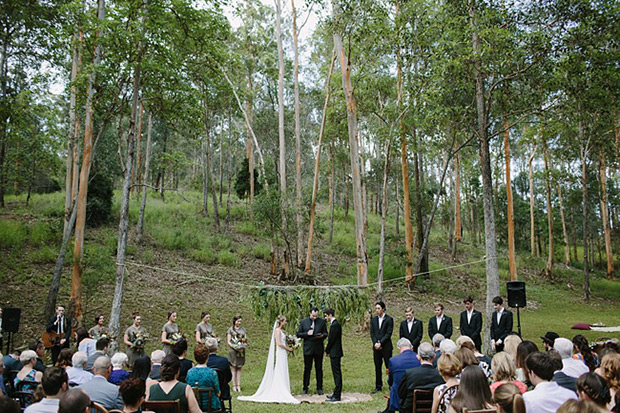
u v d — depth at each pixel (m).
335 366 8.33
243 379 10.84
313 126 35.34
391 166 32.78
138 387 3.81
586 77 13.04
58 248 17.70
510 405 3.10
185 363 6.18
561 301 26.64
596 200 41.09
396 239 26.45
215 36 14.48
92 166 21.95
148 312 15.15
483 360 6.04
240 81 25.73
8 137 18.89
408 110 17.47
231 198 36.94
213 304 17.23
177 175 41.66
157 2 12.15
